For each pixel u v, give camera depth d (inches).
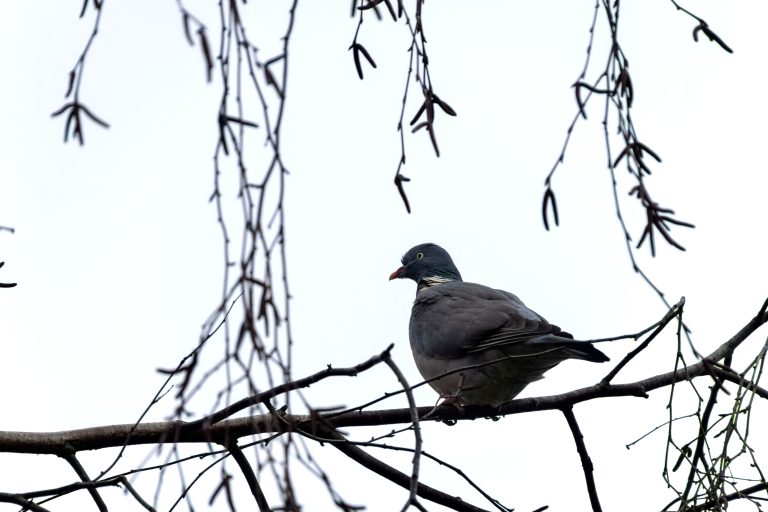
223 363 230.4
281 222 231.8
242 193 228.5
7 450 397.4
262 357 224.8
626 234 280.5
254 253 226.5
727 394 358.3
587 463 476.1
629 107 279.4
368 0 275.0
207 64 221.9
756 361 350.6
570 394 478.6
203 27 222.4
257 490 410.9
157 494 270.5
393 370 307.9
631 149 278.2
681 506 348.8
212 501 252.5
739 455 340.5
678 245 273.1
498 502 425.1
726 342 464.8
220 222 234.7
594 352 507.2
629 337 362.6
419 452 281.3
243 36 232.8
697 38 301.4
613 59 274.7
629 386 472.4
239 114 233.6
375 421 463.5
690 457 368.5
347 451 445.4
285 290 232.4
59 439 403.9
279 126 234.2
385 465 447.2
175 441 263.9
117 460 363.3
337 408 253.1
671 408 363.9
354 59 292.0
